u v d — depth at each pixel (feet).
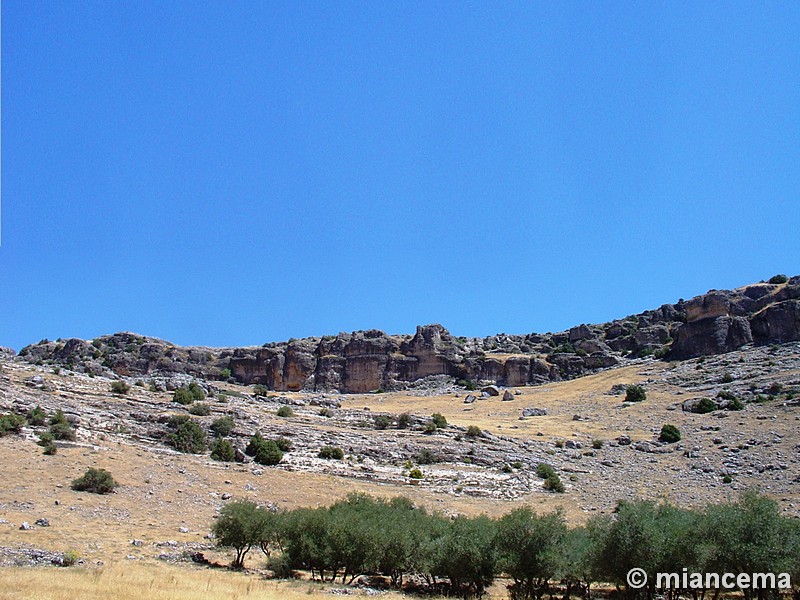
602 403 406.41
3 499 160.04
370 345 574.15
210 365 587.68
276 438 255.70
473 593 138.00
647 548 118.83
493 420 370.73
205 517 175.22
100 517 160.35
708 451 281.13
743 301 493.77
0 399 234.99
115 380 326.44
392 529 145.79
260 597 106.11
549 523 134.51
